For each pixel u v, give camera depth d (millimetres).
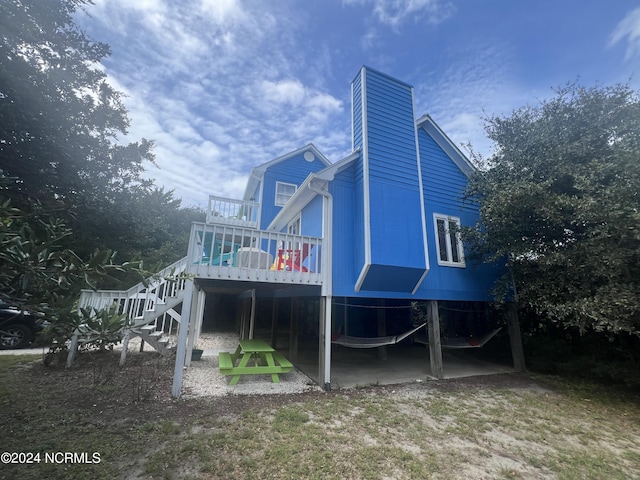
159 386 5648
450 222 8461
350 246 6887
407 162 7270
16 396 4883
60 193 5070
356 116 7535
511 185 7055
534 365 8438
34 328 8367
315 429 4141
